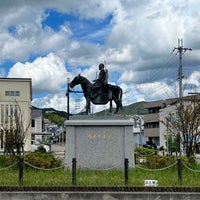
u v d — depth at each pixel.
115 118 20.22
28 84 58.44
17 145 27.33
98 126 20.16
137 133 68.00
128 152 19.88
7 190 14.40
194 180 16.11
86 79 21.14
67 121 20.11
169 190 14.48
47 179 16.06
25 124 49.03
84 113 21.66
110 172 18.44
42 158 19.62
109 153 19.97
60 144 94.12
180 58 42.47
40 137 101.00
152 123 88.06
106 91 21.02
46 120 131.62
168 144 46.03
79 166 19.70
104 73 21.00
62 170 19.20
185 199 14.14
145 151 28.97
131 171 18.72
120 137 20.09
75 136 20.08
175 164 18.66
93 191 14.40
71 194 14.19
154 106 87.06
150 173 18.14
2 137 33.53
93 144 20.02
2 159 20.28
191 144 27.98
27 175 17.12
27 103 50.25
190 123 30.06
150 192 14.28
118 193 14.18
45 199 14.14
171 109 62.34
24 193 14.16
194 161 21.11
